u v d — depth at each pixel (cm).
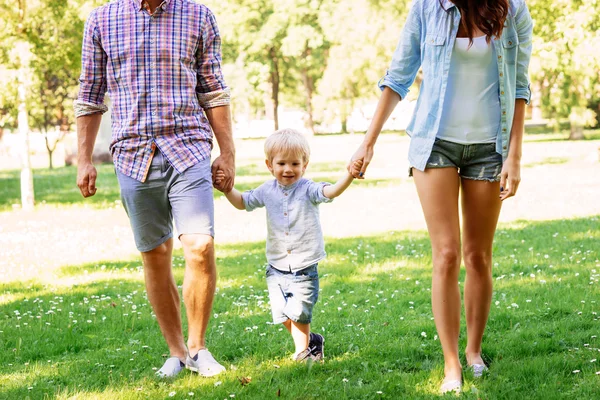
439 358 460
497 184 418
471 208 426
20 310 666
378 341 505
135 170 427
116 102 434
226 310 632
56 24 1616
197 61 448
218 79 451
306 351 460
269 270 471
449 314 410
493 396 383
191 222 424
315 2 4381
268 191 470
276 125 4956
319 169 2395
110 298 703
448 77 409
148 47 426
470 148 411
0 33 1531
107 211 1498
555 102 3016
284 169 459
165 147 423
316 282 462
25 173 1573
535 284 680
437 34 409
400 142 3888
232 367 455
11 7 1537
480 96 409
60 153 4544
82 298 718
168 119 427
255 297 677
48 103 3088
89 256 980
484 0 392
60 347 525
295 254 456
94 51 438
